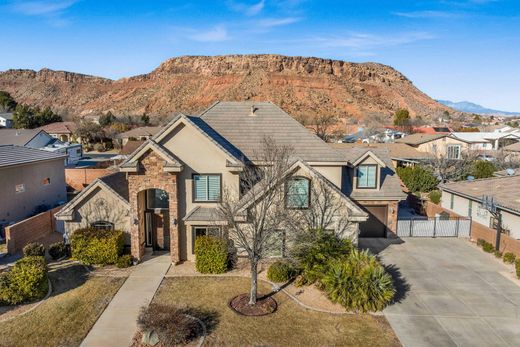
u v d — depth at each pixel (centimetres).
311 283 1703
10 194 2566
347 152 2614
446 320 1422
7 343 1217
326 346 1234
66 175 4000
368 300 1465
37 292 1508
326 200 1880
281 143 2178
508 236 2128
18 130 5019
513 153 5281
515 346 1257
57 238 2370
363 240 2433
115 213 2003
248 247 1473
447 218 2542
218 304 1503
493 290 1694
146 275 1791
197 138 1927
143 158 1877
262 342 1244
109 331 1298
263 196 1576
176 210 1905
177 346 1205
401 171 4056
